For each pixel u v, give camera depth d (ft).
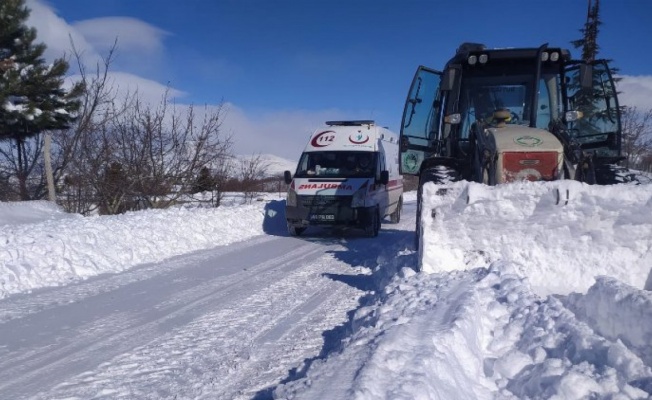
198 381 13.91
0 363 15.02
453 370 11.90
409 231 46.68
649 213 18.58
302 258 31.96
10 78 43.29
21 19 45.91
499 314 15.85
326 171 42.96
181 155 52.21
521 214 19.95
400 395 10.05
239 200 60.39
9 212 36.50
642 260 19.04
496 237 20.54
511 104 27.40
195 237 36.50
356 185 40.81
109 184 48.88
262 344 16.65
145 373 14.40
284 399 10.90
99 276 26.43
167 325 18.52
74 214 40.75
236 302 21.59
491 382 12.48
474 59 26.71
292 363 15.08
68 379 13.97
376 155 43.96
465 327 13.93
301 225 40.93
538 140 21.83
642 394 10.55
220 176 55.21
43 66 45.65
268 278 26.16
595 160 24.80
